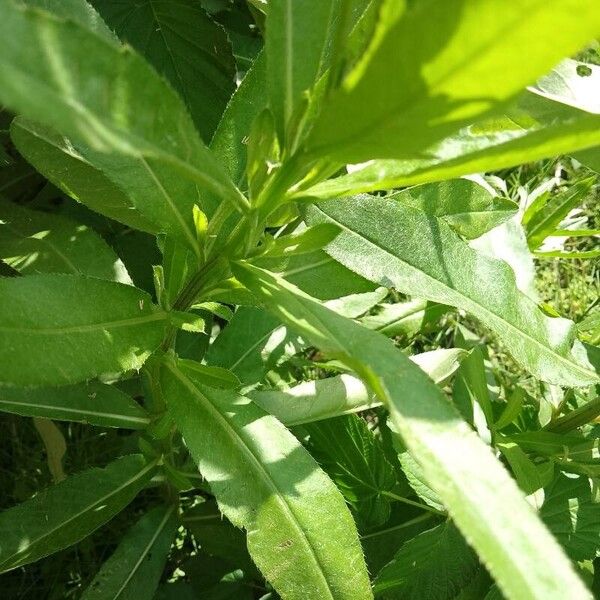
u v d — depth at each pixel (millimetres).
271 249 229
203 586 405
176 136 160
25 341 213
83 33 133
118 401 314
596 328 409
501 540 151
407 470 351
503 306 289
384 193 482
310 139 163
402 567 334
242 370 354
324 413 306
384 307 411
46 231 326
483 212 312
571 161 595
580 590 150
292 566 252
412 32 126
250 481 256
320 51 204
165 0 363
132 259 419
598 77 314
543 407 396
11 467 452
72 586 435
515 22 118
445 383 368
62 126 118
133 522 451
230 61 371
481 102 134
